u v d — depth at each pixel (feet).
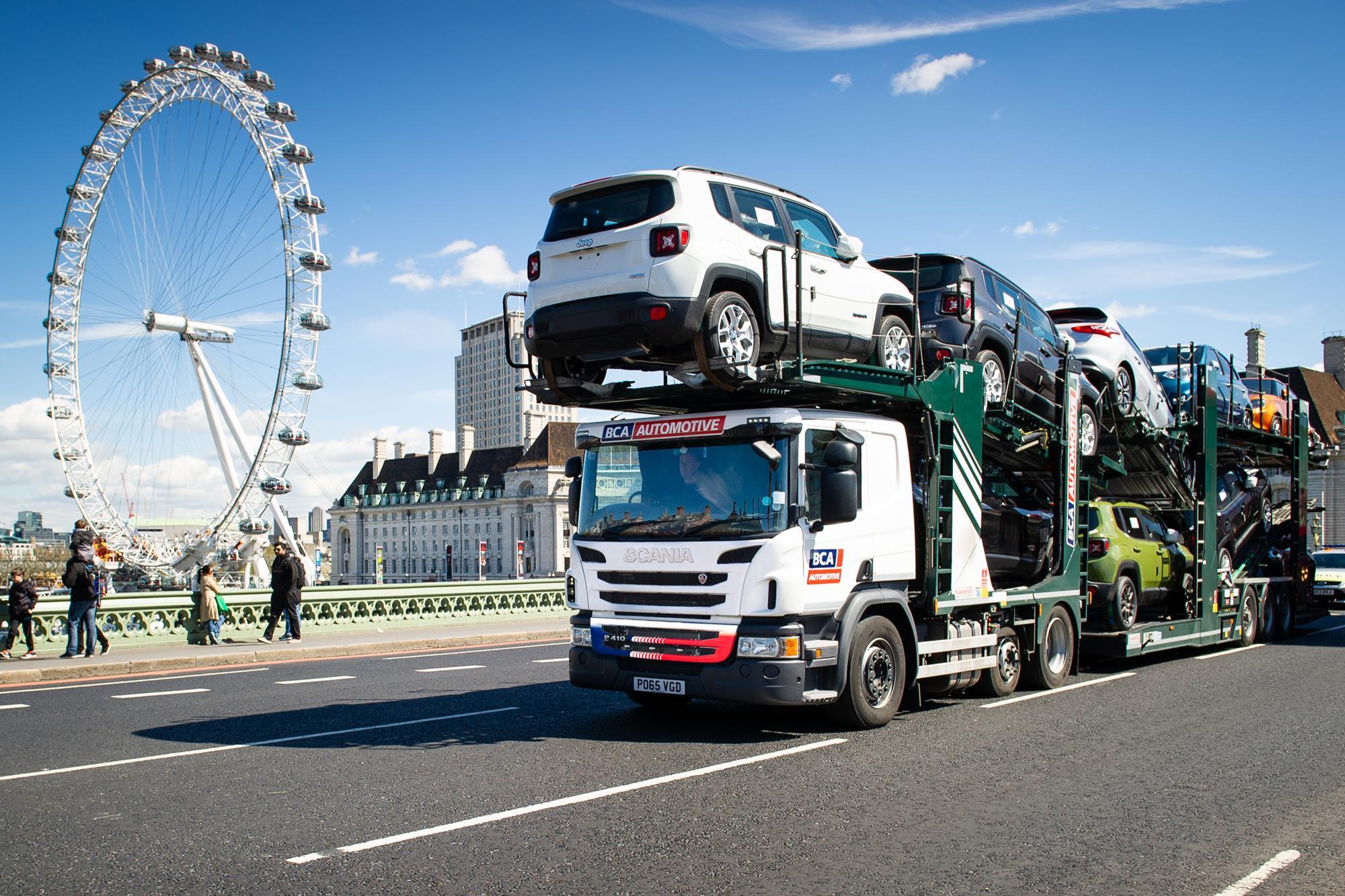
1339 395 219.00
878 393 30.45
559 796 22.50
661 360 29.94
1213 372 52.26
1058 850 18.47
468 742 29.30
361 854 18.40
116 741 30.68
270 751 28.30
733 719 32.83
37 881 17.16
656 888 16.48
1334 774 24.34
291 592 66.08
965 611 34.88
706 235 28.19
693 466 29.66
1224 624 51.39
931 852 18.34
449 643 68.64
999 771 24.67
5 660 54.95
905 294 35.47
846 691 29.50
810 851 18.38
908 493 31.78
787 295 28.35
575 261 29.35
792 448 28.50
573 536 31.71
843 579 29.30
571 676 30.83
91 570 56.80
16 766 26.94
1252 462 59.41
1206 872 17.31
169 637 63.57
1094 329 47.78
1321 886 16.66
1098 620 43.52
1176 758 26.18
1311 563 63.31
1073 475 39.93
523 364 32.60
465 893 16.29
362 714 35.32
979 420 34.35
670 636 28.94
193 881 17.07
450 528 512.63
